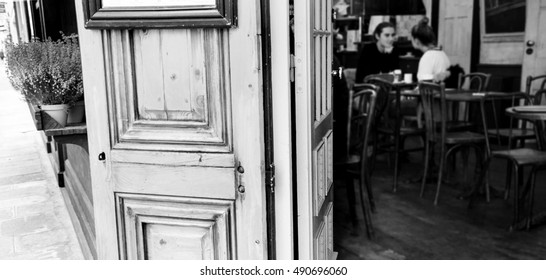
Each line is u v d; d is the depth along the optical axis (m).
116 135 1.74
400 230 3.61
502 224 3.70
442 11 7.61
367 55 6.73
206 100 1.64
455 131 4.89
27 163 5.83
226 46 1.59
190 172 1.69
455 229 3.61
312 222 1.97
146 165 1.72
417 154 6.11
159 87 1.68
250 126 1.61
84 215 3.37
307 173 1.90
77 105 2.38
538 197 4.31
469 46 7.25
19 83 2.29
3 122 8.80
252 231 1.67
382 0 7.98
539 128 4.06
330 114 2.54
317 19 2.13
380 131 4.88
